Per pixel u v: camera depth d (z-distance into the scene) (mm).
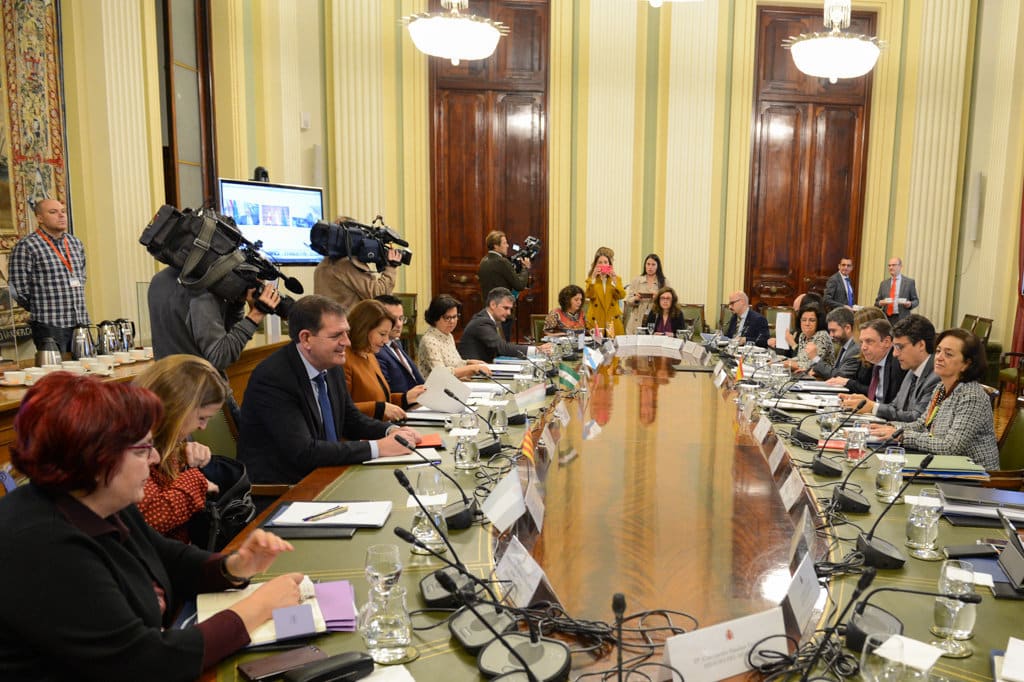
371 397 3260
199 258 2906
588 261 7969
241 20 6250
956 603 1317
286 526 1825
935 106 7895
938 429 2758
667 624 1402
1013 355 6762
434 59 7672
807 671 1159
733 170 7941
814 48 5812
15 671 1151
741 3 7727
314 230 4254
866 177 8055
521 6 7660
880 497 2121
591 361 4500
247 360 4633
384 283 4430
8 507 1188
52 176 4234
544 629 1366
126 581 1283
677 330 6500
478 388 3682
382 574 1327
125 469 1222
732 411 3395
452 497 2047
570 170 7852
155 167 4965
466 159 7816
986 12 7871
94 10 4422
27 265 3889
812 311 5395
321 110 7523
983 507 1989
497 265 6289
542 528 1900
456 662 1266
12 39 3969
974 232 8039
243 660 1274
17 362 3512
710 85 7793
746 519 1972
